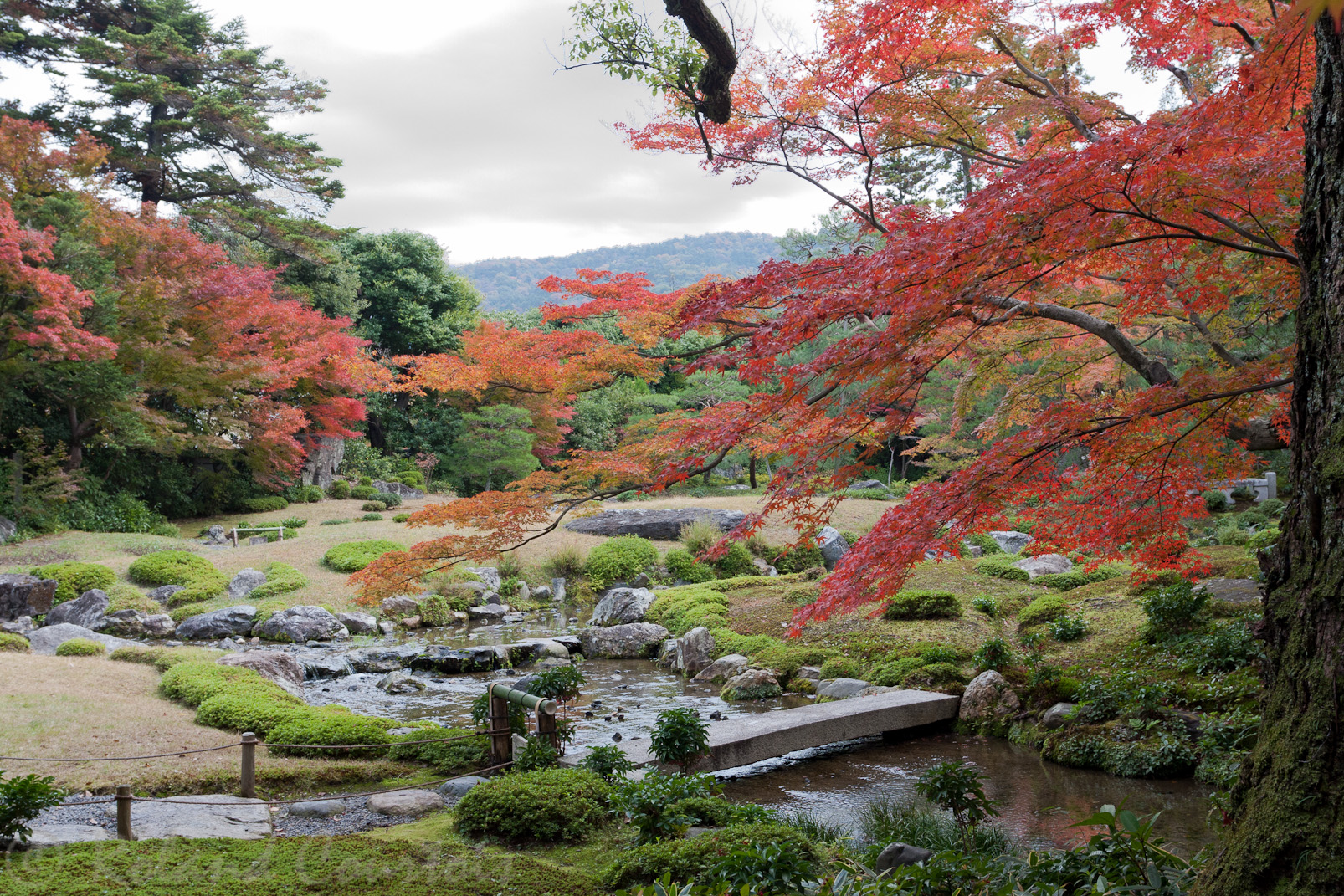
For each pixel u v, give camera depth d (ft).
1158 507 17.20
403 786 23.50
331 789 23.58
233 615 50.26
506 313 136.26
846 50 19.47
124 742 25.08
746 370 14.33
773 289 16.35
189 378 73.36
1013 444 15.19
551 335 24.64
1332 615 8.41
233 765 23.88
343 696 37.81
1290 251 14.16
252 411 79.20
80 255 64.34
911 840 19.57
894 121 21.93
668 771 24.45
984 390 21.31
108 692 30.48
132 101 86.33
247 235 94.58
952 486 15.31
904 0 17.89
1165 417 15.64
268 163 95.45
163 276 72.18
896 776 26.66
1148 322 21.75
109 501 74.33
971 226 11.91
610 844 18.33
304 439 97.55
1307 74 11.87
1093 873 11.73
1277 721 8.89
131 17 89.56
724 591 56.34
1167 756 24.98
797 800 24.45
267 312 76.95
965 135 22.57
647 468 21.27
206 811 20.17
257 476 87.71
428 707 35.96
